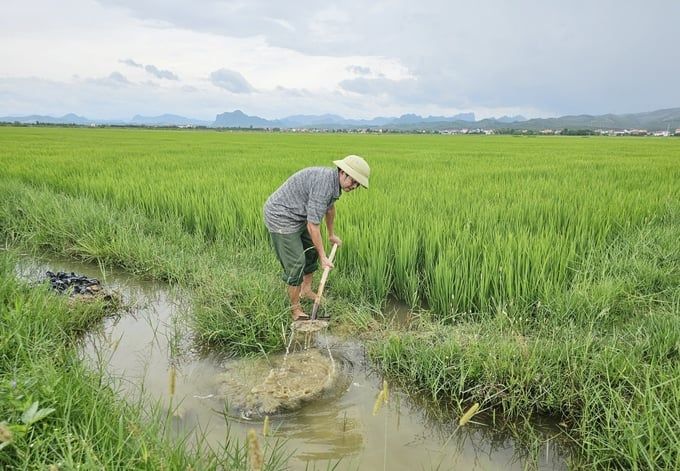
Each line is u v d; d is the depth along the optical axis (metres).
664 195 8.08
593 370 3.18
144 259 5.68
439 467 2.66
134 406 2.85
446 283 4.52
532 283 4.48
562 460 2.76
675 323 3.57
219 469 2.44
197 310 4.25
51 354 3.23
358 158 3.87
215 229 6.80
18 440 2.10
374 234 5.48
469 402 3.22
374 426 3.00
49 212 7.31
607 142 38.06
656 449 2.48
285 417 3.04
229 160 14.74
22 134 38.94
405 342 3.77
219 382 3.40
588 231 5.93
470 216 6.23
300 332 4.14
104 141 29.41
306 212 4.08
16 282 4.20
